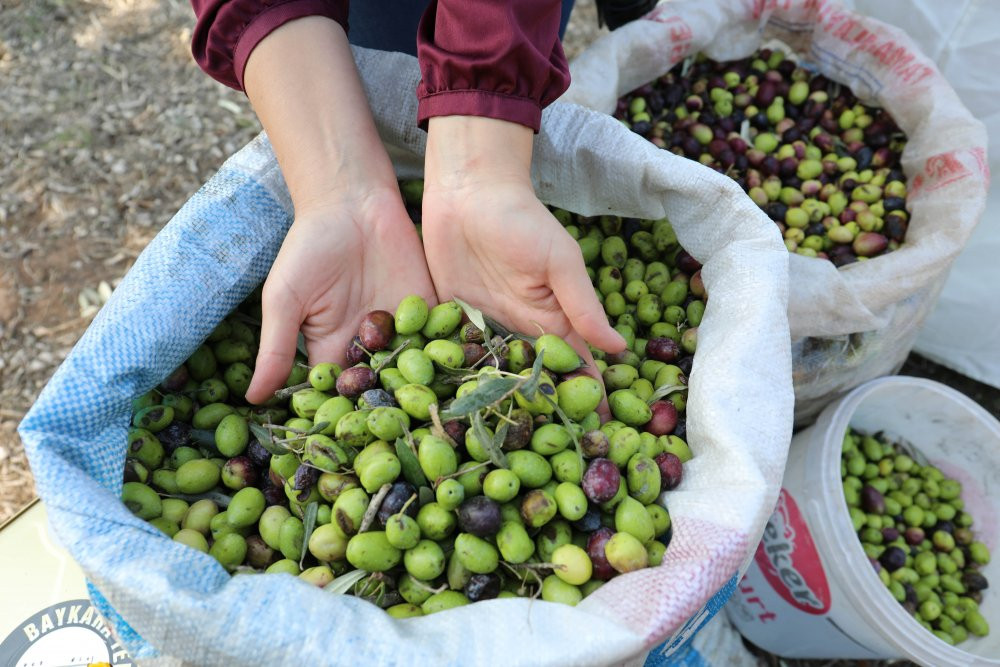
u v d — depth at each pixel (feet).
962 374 2.73
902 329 2.12
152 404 1.68
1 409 2.64
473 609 1.31
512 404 1.50
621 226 2.06
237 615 1.24
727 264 1.67
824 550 1.94
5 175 3.10
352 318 1.75
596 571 1.44
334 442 1.53
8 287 2.85
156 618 1.24
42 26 3.56
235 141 3.28
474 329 1.67
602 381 1.70
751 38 2.46
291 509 1.58
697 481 1.49
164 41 3.57
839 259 2.22
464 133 1.61
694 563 1.33
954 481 2.30
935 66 2.23
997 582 2.22
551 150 1.82
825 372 2.12
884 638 1.88
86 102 3.33
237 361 1.79
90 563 1.26
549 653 1.23
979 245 2.48
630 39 2.22
